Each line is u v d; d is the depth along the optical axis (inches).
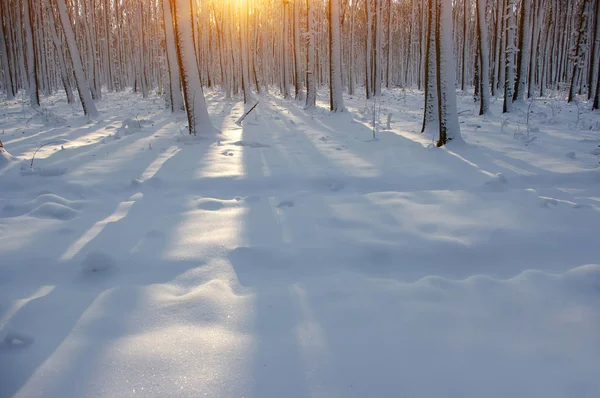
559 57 1326.3
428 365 86.7
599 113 593.0
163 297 115.0
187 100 382.6
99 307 109.4
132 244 148.8
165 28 603.2
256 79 1280.8
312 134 408.2
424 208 184.9
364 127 452.4
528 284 120.4
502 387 80.4
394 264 136.8
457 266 136.2
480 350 91.7
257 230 161.2
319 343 93.8
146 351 91.0
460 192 207.6
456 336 96.8
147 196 207.6
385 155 292.8
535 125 473.1
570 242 148.6
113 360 88.2
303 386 80.3
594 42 774.5
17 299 114.9
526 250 143.9
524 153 295.0
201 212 182.5
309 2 629.9
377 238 151.9
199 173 241.4
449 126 314.7
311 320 103.0
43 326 101.4
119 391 79.1
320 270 132.1
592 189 215.3
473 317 104.8
